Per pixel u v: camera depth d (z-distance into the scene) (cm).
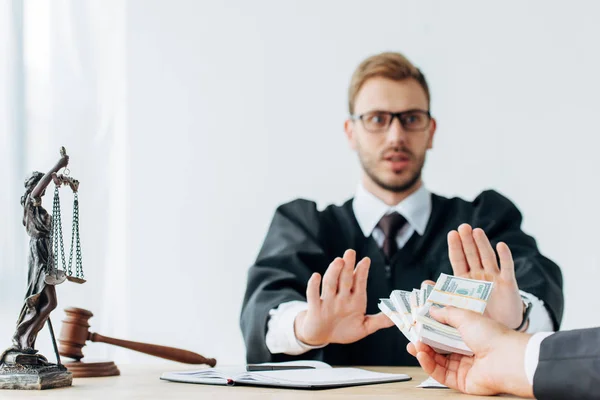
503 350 130
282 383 147
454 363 143
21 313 151
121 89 358
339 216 305
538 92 356
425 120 302
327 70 364
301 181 361
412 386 153
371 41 367
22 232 331
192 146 362
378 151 300
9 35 346
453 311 139
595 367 117
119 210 353
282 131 363
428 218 300
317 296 196
